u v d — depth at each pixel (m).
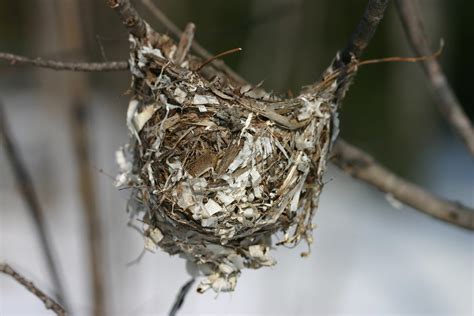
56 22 4.28
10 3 14.20
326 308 6.88
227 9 10.98
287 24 5.80
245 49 6.32
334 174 10.94
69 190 9.34
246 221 2.27
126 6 2.21
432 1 7.18
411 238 9.28
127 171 2.39
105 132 9.77
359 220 9.66
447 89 3.38
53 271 3.53
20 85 13.53
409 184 3.25
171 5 7.66
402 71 8.96
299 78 6.88
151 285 6.50
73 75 4.59
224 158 2.26
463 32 12.28
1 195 8.73
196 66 2.46
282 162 2.32
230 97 2.32
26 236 8.36
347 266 7.95
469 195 10.32
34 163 9.57
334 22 9.91
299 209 2.41
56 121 9.53
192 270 2.46
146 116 2.30
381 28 11.01
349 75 2.36
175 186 2.24
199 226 2.26
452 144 12.07
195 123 2.28
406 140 9.79
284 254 7.76
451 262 8.59
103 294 4.48
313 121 2.35
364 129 11.23
